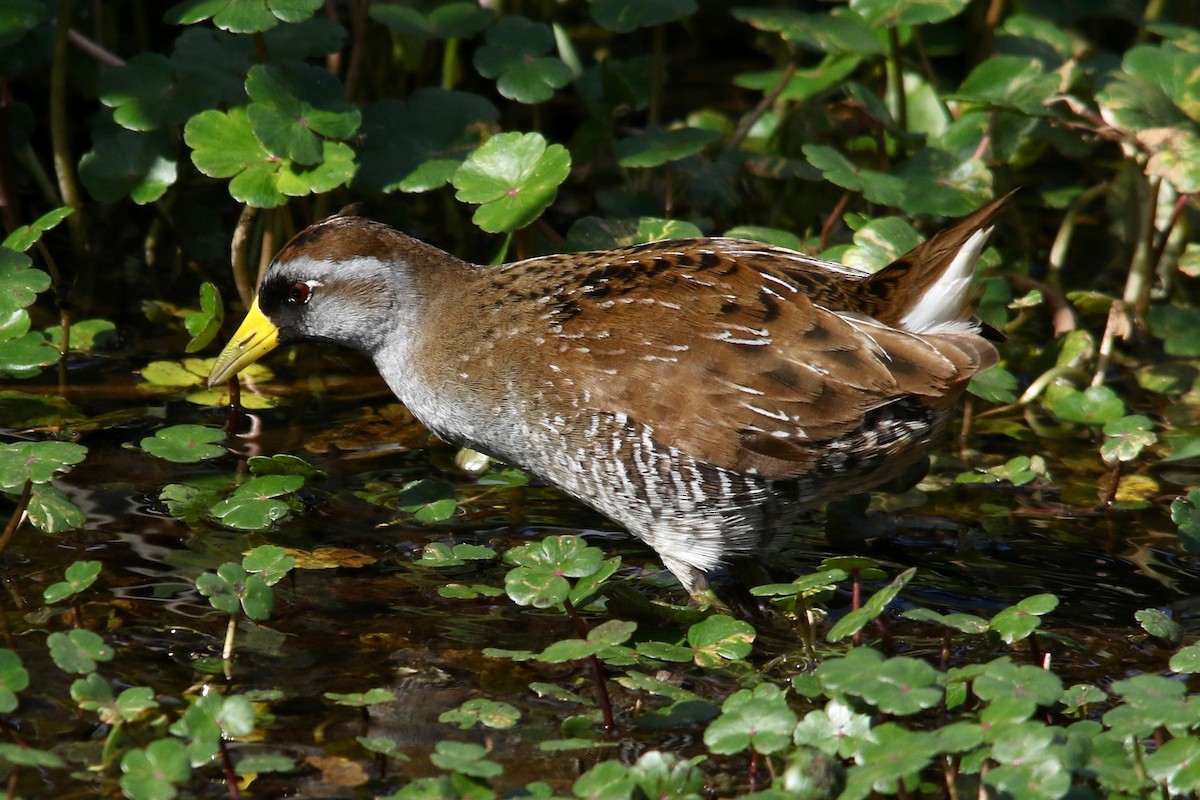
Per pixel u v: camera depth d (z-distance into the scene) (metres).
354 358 11.20
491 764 6.24
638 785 6.25
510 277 8.91
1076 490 9.87
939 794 6.72
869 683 6.32
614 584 8.07
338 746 6.87
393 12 12.20
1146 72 11.48
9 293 9.69
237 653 7.58
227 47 11.48
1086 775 6.26
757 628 8.38
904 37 13.57
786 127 13.16
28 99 13.08
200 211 12.64
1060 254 12.57
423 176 10.71
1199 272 11.38
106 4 13.38
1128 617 8.41
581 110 13.98
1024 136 12.12
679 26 15.29
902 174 11.09
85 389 10.34
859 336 8.10
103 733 6.80
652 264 8.58
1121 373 11.48
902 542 9.23
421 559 8.49
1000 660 6.67
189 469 9.47
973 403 11.03
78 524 8.46
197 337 10.02
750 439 8.15
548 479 8.88
